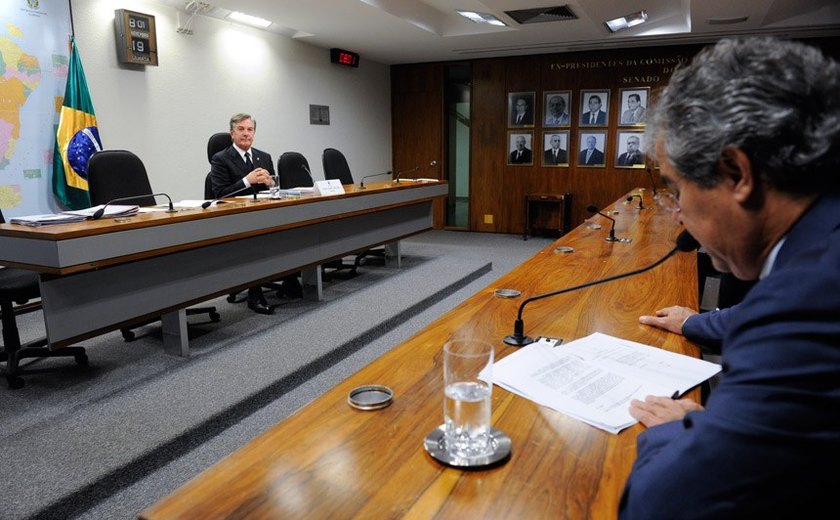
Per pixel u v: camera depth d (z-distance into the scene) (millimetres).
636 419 906
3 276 2777
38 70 3805
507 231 7820
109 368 2828
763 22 5395
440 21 6020
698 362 1134
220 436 2334
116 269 2545
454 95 8617
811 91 534
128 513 1839
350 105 7223
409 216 5199
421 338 1313
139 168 3367
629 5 5082
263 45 5746
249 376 2723
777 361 508
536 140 7457
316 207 3812
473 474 772
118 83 4391
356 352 3289
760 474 507
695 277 1921
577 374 1076
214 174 4184
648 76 6816
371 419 932
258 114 5777
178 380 2674
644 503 581
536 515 686
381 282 4668
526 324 1411
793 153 537
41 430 2188
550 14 5211
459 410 828
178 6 4777
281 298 4215
